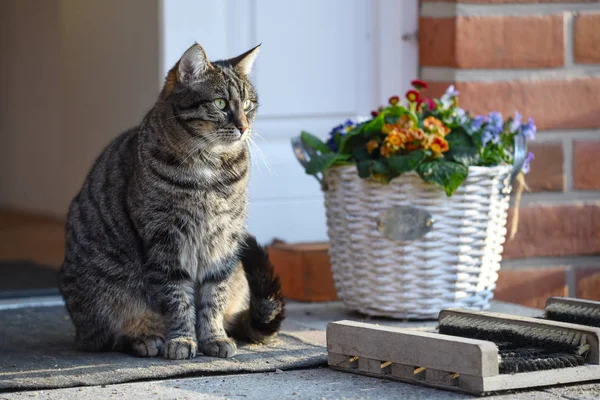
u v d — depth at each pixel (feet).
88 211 12.01
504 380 9.49
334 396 9.50
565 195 16.19
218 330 11.75
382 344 10.14
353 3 16.93
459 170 12.56
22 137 26.09
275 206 16.30
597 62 16.20
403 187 12.81
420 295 13.05
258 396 9.50
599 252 16.30
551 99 16.03
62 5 22.70
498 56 15.87
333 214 13.61
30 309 14.60
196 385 9.98
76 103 21.91
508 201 14.43
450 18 15.87
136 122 17.57
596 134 16.24
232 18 16.01
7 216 25.63
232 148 11.71
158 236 11.44
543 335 10.55
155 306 11.62
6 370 10.56
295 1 16.51
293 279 15.17
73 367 10.72
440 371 9.71
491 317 11.12
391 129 12.94
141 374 10.25
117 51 18.57
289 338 12.32
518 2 15.90
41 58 24.39
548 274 16.10
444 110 13.57
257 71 16.33
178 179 11.36
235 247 11.97
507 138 13.55
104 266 11.75
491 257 13.52
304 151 13.88
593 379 10.10
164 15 15.49
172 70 11.82
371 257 13.12
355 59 17.02
